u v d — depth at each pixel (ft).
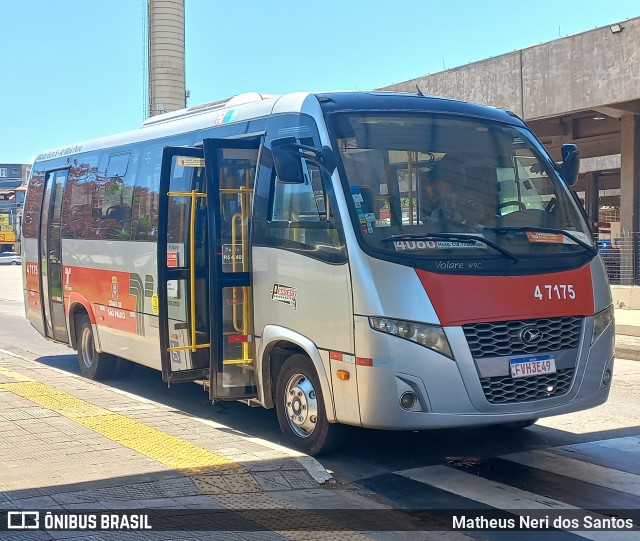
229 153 25.20
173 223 28.66
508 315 20.75
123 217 32.94
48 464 21.31
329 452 22.89
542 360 21.07
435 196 22.29
